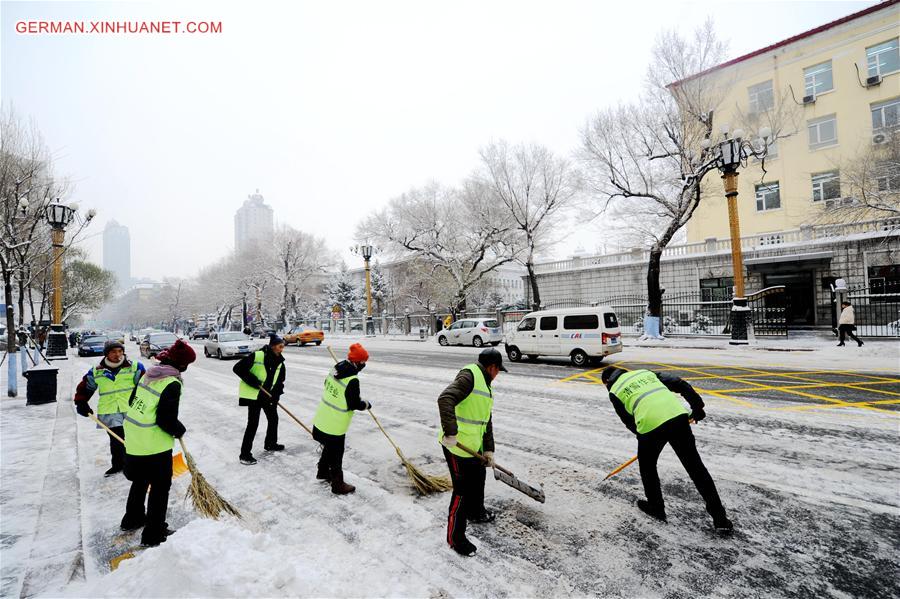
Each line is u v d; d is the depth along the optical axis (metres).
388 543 3.42
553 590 2.80
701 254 25.47
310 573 2.84
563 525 3.64
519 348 14.32
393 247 32.47
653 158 19.98
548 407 7.71
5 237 11.29
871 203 17.95
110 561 3.33
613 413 7.21
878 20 23.39
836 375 9.95
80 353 23.95
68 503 4.37
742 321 16.56
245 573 2.63
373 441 6.16
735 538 3.36
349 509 4.06
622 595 2.73
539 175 26.38
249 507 4.17
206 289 69.25
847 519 3.59
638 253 27.98
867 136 23.12
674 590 2.77
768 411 6.92
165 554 2.78
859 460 4.82
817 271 22.30
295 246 47.84
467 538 3.46
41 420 7.95
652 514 3.75
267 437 6.00
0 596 2.83
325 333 47.97
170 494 4.62
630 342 19.42
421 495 4.35
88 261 45.94
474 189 28.31
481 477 3.68
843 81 24.33
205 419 7.95
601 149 21.23
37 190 13.98
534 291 26.72
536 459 5.20
